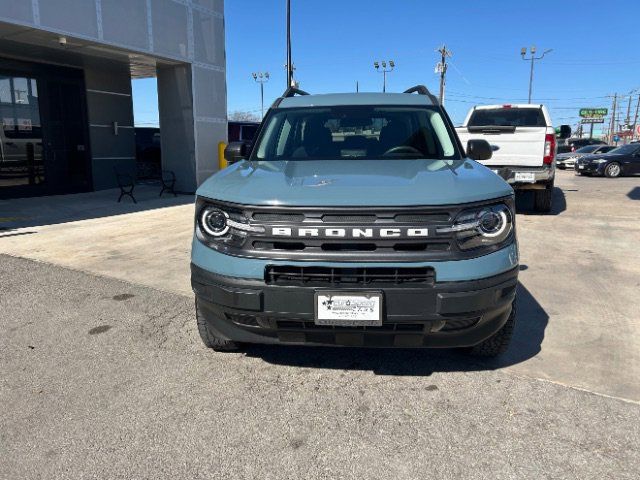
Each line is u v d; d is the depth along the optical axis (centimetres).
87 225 880
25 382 322
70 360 353
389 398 300
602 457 244
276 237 273
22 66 1193
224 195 290
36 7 907
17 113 1193
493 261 276
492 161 973
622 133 8275
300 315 273
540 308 454
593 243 731
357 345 290
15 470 239
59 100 1288
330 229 267
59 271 573
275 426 273
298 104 452
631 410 284
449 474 234
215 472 237
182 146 1341
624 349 366
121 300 475
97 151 1399
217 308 292
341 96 462
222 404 295
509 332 327
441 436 262
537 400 295
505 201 288
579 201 1226
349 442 259
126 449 254
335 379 324
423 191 277
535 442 256
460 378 323
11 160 1188
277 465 242
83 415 284
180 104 1322
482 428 269
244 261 278
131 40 1106
